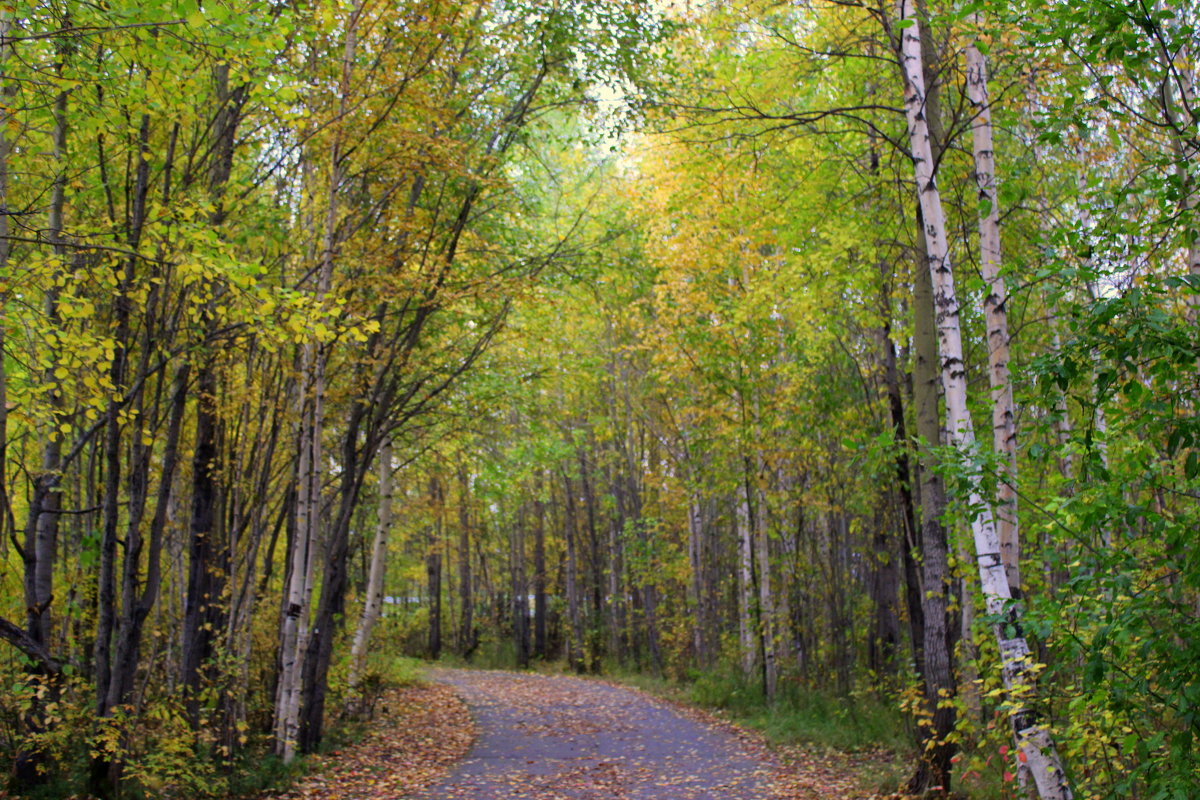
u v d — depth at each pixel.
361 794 9.91
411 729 15.27
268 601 14.00
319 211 11.41
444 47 11.63
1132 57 4.91
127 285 7.95
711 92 9.75
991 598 6.29
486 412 16.91
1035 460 5.24
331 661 16.27
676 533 27.11
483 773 11.40
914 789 9.12
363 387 12.39
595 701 20.03
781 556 18.78
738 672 18.95
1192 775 4.25
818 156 10.77
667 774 11.30
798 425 14.65
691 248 15.40
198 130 8.80
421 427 16.08
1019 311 9.64
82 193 7.96
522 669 34.34
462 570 40.19
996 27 6.68
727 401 16.36
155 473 12.60
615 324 22.73
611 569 31.92
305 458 11.27
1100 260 4.91
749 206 13.06
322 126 9.92
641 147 16.69
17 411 6.93
